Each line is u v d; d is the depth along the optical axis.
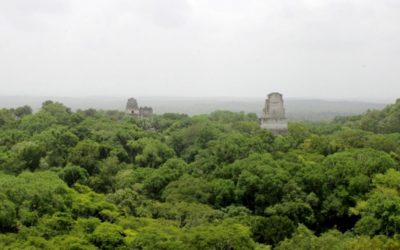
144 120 160.88
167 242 53.91
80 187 81.75
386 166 87.81
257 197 83.50
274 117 134.75
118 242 57.03
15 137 112.50
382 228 67.69
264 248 59.56
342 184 84.88
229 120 175.88
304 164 93.06
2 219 59.25
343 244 56.56
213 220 71.44
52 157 96.56
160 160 106.50
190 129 129.00
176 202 78.94
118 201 77.50
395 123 153.88
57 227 59.31
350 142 114.12
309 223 79.81
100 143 109.00
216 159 101.69
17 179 73.75
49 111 147.12
